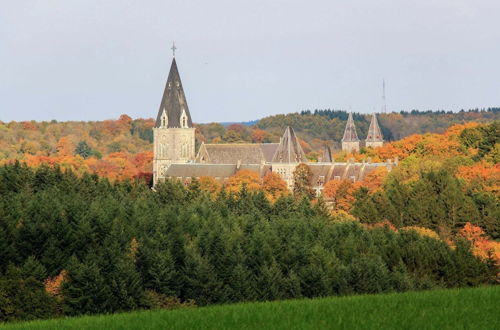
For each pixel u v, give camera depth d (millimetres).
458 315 142375
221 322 143875
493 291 164250
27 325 153500
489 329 133125
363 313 146000
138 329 142250
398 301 157000
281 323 140875
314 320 141875
